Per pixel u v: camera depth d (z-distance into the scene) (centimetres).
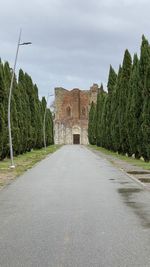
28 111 6800
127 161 4231
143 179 2420
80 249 887
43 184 2177
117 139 5653
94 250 878
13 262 795
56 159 4831
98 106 9938
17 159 4791
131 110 4444
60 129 14475
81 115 14750
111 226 1126
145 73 3816
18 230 1082
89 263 786
